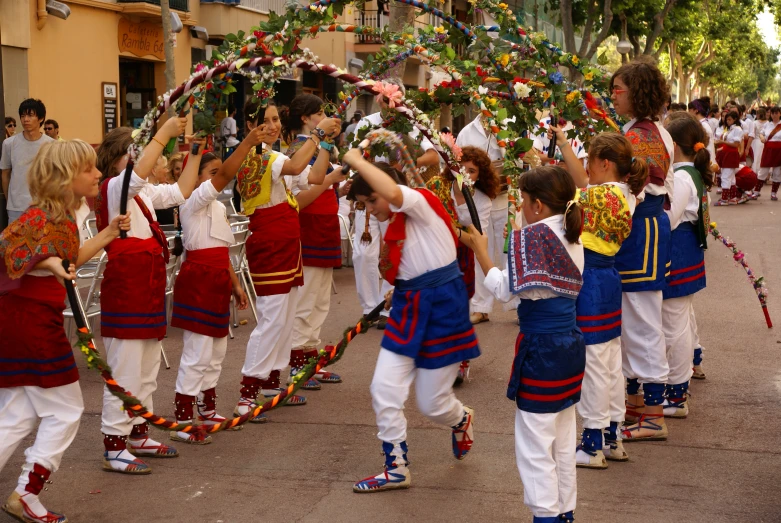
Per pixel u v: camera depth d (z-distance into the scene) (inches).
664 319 234.2
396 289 189.3
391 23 495.2
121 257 196.5
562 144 212.2
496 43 238.8
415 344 184.1
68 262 167.3
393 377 186.5
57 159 167.8
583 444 203.8
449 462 207.8
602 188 195.3
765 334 323.9
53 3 677.9
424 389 188.9
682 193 227.5
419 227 183.6
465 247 253.8
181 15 826.2
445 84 233.3
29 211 167.6
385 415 188.5
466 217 264.5
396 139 192.5
